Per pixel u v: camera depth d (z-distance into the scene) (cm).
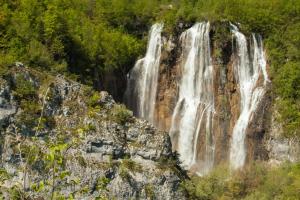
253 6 8125
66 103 5184
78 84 5347
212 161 7200
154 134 5278
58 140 1995
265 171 6331
